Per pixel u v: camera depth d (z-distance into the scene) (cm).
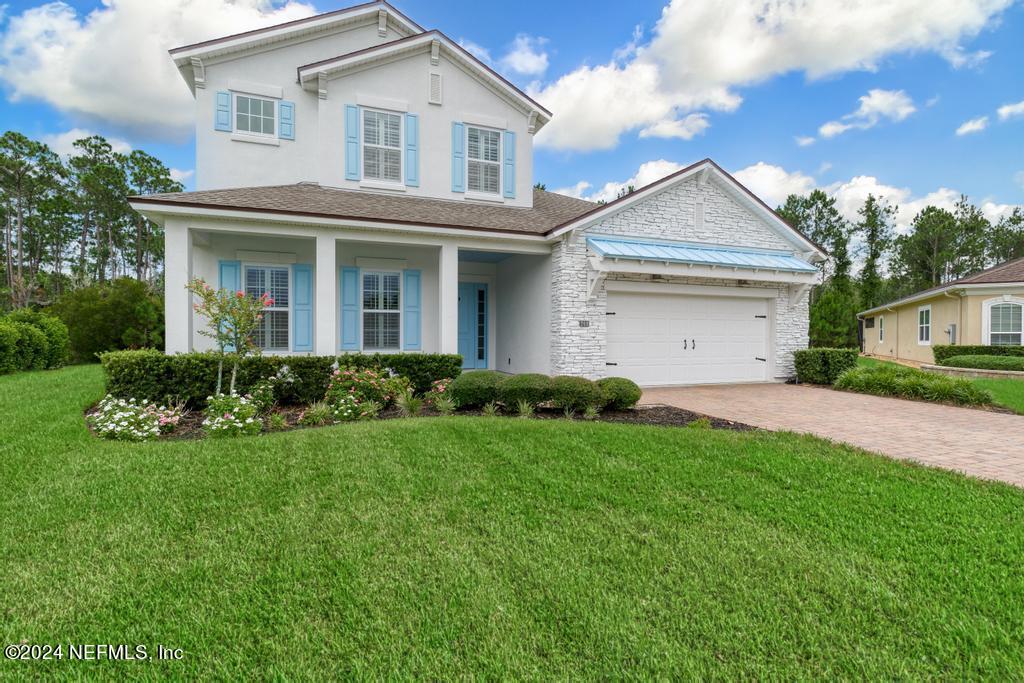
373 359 984
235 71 1250
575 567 319
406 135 1293
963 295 1988
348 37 1367
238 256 1152
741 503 424
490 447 569
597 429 657
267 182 1268
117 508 403
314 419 749
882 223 4566
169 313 935
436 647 245
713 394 1147
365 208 1099
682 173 1240
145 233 4647
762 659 236
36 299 2881
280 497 429
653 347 1269
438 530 371
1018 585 299
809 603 281
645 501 427
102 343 1873
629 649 242
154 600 284
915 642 248
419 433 624
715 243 1311
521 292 1363
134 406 718
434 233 1084
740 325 1359
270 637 254
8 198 3697
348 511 402
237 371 875
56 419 702
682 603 280
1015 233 4484
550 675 225
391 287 1290
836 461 550
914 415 888
